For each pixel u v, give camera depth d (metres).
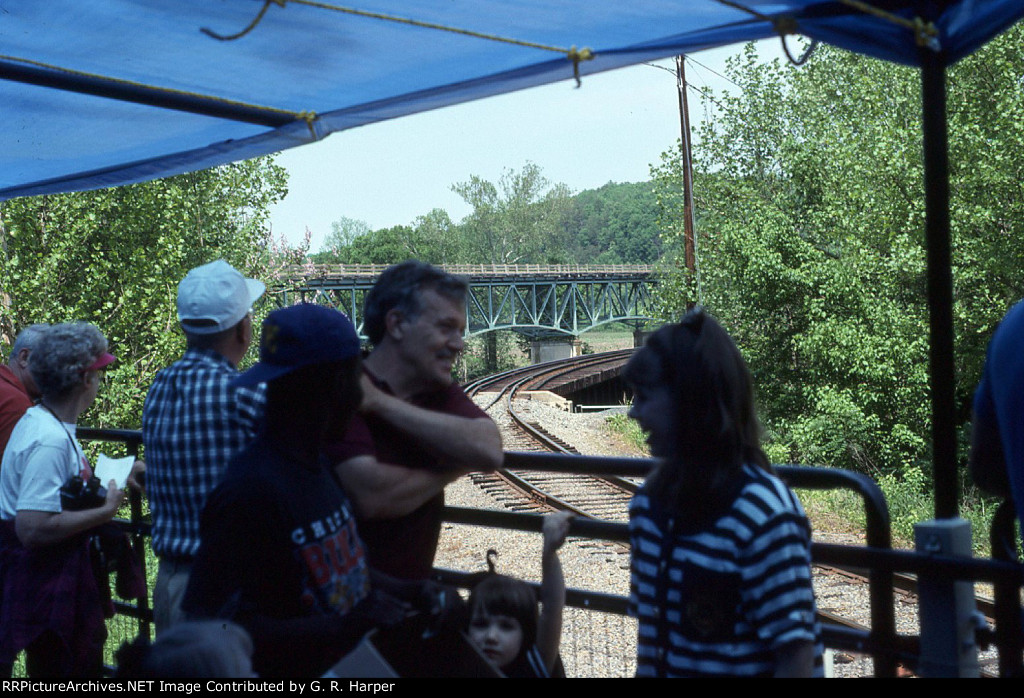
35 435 3.28
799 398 22.00
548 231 95.12
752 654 1.84
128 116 3.54
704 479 1.85
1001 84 16.73
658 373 1.91
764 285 21.06
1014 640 2.06
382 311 2.45
